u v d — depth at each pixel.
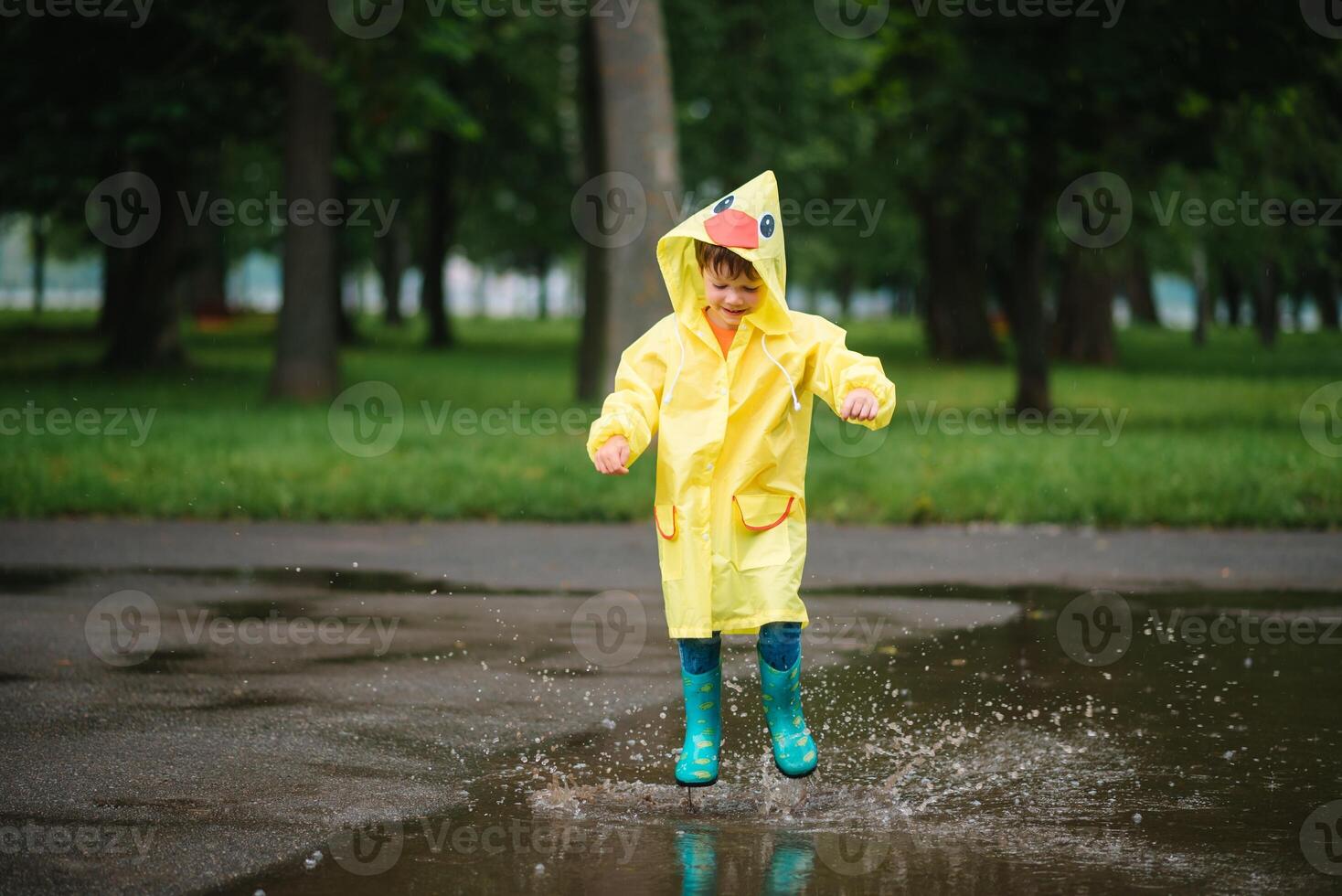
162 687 6.39
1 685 6.41
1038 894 3.79
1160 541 10.89
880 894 3.78
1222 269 44.25
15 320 49.91
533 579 9.36
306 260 22.53
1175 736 5.52
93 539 11.02
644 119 17.23
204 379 27.16
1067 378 30.64
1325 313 55.84
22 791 4.78
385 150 25.98
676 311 4.86
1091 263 28.77
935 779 4.95
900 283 69.75
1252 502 11.84
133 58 23.42
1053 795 4.74
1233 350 45.47
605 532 11.59
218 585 9.09
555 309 116.81
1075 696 6.20
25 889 3.83
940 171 24.78
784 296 4.75
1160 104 18.92
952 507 12.00
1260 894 3.79
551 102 37.31
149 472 13.34
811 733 5.57
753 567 4.67
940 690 6.29
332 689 6.35
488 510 12.41
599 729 5.68
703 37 30.73
